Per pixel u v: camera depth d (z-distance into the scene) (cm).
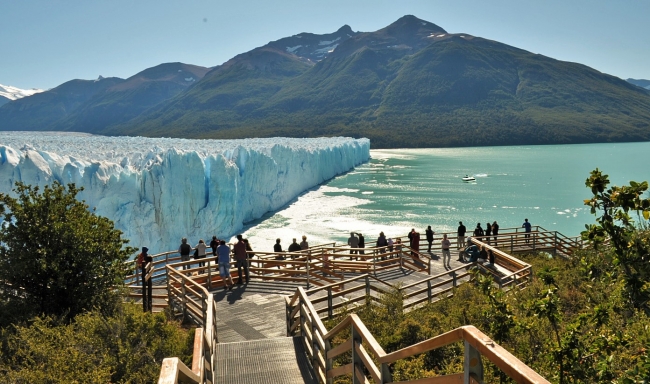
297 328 911
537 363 529
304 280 1349
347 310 995
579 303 957
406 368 664
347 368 516
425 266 1745
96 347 671
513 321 551
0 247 870
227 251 1288
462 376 263
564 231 3559
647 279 423
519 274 1427
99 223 954
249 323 1017
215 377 674
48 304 870
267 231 3725
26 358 603
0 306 822
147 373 640
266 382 658
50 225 880
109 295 916
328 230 3703
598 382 418
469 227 3694
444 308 1076
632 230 432
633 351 512
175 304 1162
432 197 5381
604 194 444
